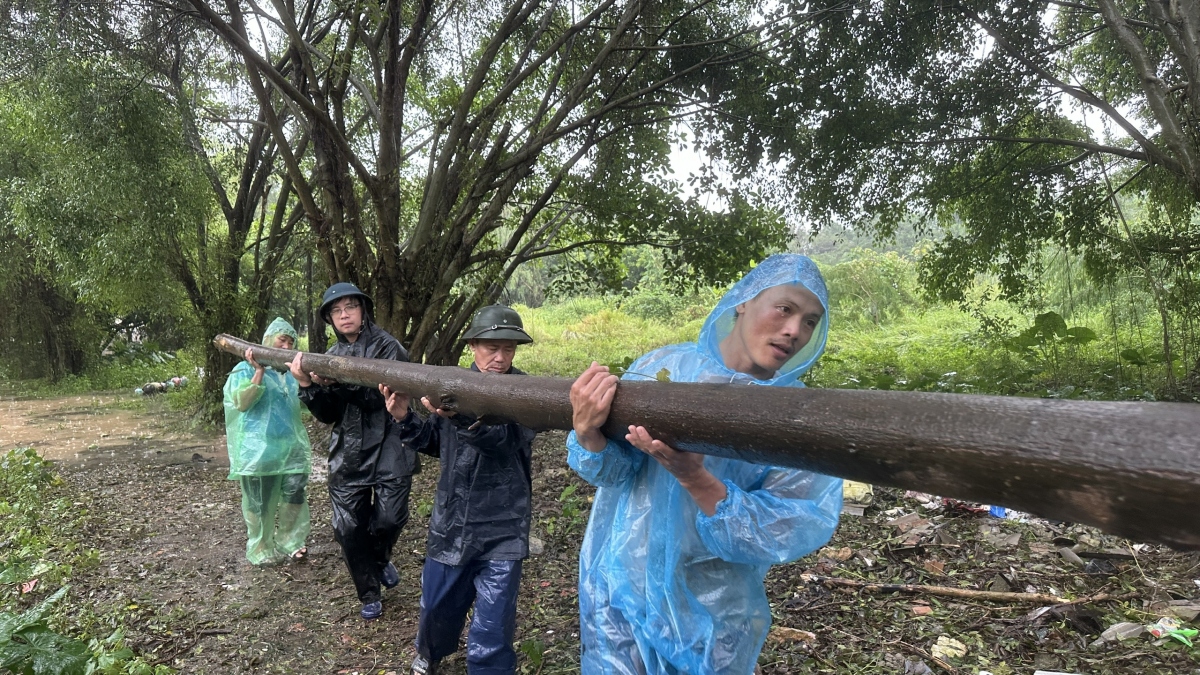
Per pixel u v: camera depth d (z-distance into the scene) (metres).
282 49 10.39
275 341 4.73
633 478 1.81
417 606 4.02
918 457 0.87
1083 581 3.68
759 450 1.10
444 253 8.65
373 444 3.79
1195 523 0.65
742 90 9.53
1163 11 6.56
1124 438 0.69
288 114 11.36
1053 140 9.09
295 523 4.86
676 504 1.70
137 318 20.45
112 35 8.50
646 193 10.22
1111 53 9.69
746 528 1.51
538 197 10.49
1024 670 2.91
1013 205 10.46
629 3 9.03
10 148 12.60
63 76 8.82
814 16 8.48
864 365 12.38
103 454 9.02
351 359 2.98
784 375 1.68
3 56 8.55
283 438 4.75
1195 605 3.27
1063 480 0.73
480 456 2.88
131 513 6.20
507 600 2.83
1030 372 9.38
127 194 9.56
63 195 10.55
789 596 3.68
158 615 4.01
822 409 0.99
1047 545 4.13
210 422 10.80
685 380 1.74
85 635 3.57
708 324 1.79
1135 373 8.91
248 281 13.52
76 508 6.32
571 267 11.42
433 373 2.21
